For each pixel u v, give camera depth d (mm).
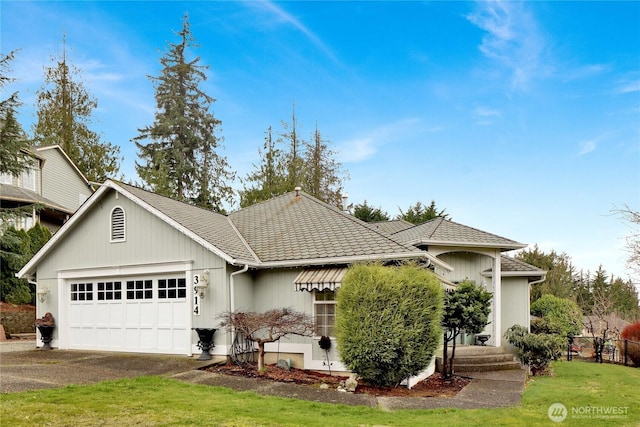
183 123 51281
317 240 19375
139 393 11648
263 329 18438
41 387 12062
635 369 20750
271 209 24453
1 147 26406
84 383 12906
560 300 29391
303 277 17375
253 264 18078
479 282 22359
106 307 20234
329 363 17109
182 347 18344
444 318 16344
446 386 15539
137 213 19750
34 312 28703
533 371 18859
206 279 17906
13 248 28484
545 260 39938
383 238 18328
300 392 13008
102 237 20406
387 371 14039
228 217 24391
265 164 46438
